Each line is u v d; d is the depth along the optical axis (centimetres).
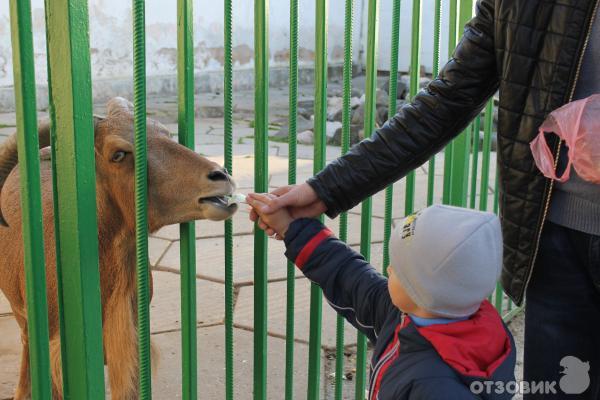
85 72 160
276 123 1085
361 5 1574
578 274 203
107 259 265
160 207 244
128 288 266
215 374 358
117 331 265
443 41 1252
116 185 256
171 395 340
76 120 159
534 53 191
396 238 173
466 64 213
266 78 220
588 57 187
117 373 265
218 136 990
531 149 193
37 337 163
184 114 191
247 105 1263
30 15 148
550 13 187
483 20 210
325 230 217
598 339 209
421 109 220
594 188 190
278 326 409
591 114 178
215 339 395
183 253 202
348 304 211
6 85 1139
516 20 192
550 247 204
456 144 337
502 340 169
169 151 245
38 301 162
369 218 276
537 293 211
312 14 1542
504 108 200
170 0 1312
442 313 166
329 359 376
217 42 1395
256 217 225
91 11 1206
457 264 162
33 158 154
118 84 1255
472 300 165
